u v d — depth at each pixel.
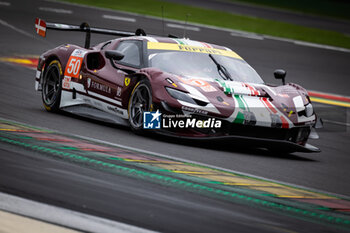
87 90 24.31
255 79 23.95
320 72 56.78
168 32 66.81
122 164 15.79
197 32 71.38
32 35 54.91
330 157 23.03
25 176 13.12
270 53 63.75
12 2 74.06
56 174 13.66
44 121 22.47
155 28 68.50
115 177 14.19
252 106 21.02
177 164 17.03
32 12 68.19
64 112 26.20
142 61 22.91
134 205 12.02
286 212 13.05
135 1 95.75
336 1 155.38
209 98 20.70
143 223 10.91
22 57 44.00
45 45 50.97
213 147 21.52
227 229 11.27
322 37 84.88
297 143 22.05
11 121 21.05
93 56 24.97
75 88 24.91
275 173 18.28
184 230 10.85
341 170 20.42
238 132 20.72
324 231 11.93
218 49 25.08
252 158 20.53
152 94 20.92
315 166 20.62
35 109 25.55
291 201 14.18
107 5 84.50
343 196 15.86
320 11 135.75
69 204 11.48
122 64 23.48
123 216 11.18
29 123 21.39
